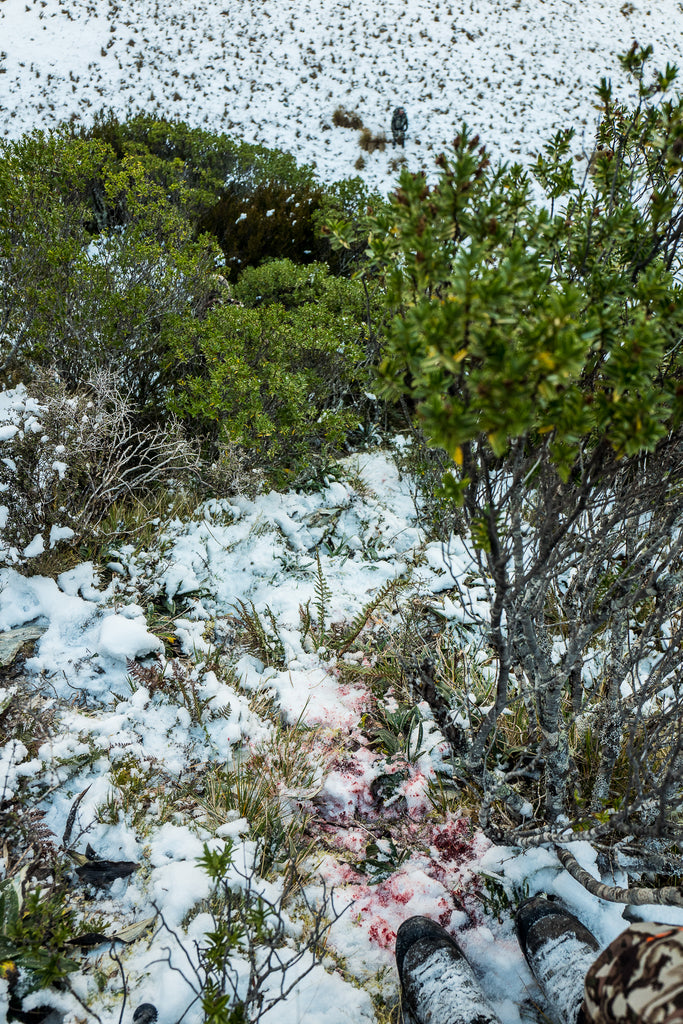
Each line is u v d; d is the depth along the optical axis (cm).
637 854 221
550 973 183
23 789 234
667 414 113
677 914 212
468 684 292
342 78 1494
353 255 678
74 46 1478
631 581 195
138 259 468
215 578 346
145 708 268
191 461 399
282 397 405
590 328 107
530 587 182
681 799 195
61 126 662
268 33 1606
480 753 219
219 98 1403
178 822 237
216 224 706
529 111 1452
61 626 293
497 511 154
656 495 187
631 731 198
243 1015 175
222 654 309
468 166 126
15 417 334
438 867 234
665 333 133
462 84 1509
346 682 303
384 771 262
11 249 432
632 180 180
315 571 365
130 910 210
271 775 253
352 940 210
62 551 328
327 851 239
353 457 459
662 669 204
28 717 254
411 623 329
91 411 350
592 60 1612
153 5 1648
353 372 452
